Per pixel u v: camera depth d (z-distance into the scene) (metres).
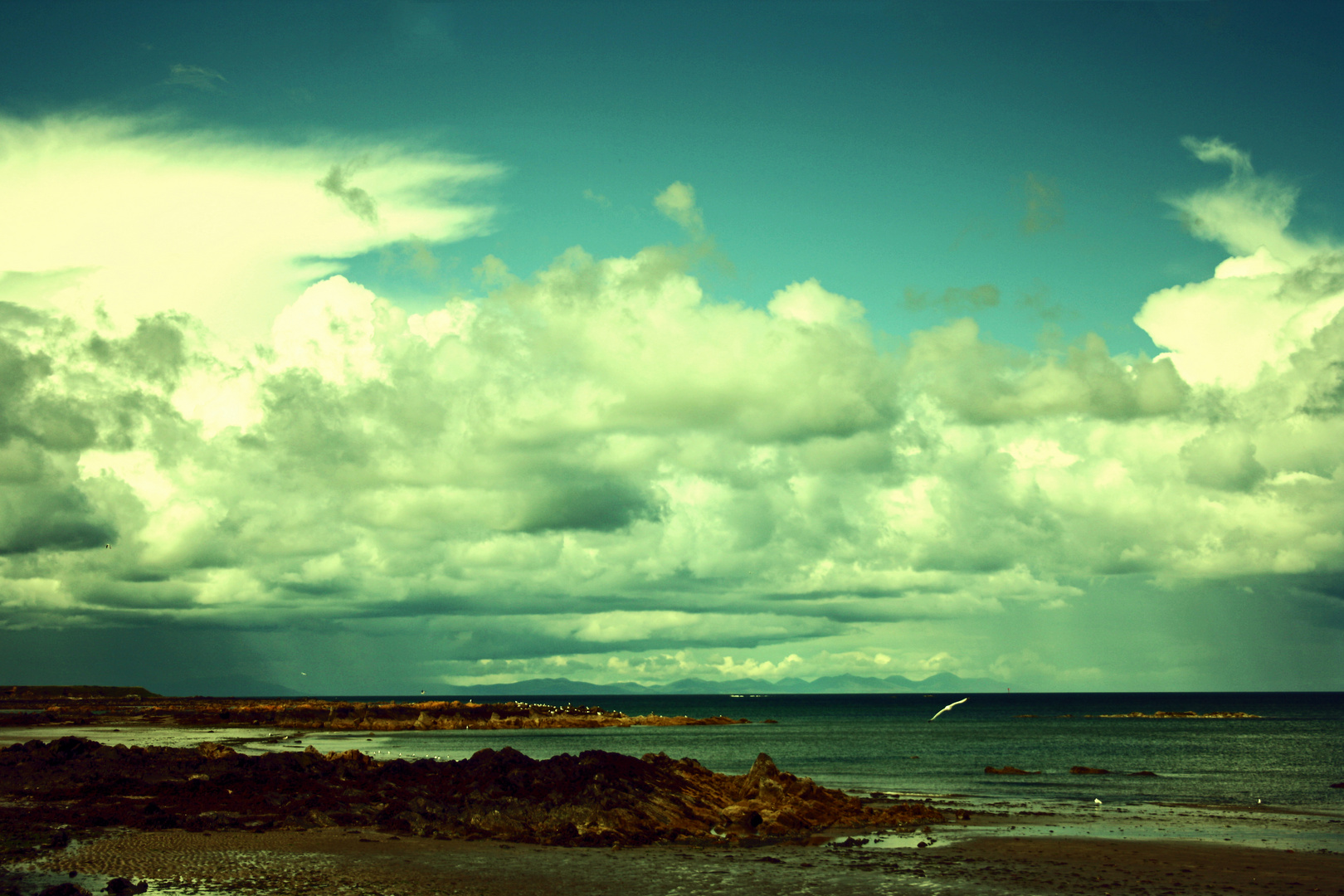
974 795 58.94
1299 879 31.19
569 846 35.94
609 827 38.16
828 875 31.27
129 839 33.59
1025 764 85.19
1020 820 46.12
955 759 91.19
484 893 27.72
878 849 37.06
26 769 47.16
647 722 180.62
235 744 103.62
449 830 37.41
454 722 155.25
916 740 126.50
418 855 32.62
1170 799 57.00
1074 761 89.69
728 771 78.88
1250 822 45.69
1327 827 44.03
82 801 41.25
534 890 28.20
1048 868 33.00
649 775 45.88
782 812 43.19
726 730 161.00
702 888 29.05
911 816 45.84
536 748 106.50
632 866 32.16
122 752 50.94
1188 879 31.11
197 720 146.25
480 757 48.81
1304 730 152.75
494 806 39.94
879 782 67.62
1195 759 91.00
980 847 37.44
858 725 180.75
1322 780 70.12
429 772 49.28
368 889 27.62
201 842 33.44
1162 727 167.25
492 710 175.75
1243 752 100.56
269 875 28.78
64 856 30.52
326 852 32.47
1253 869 33.00
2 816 37.03
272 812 39.75
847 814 45.06
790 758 92.75
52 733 114.38
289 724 146.50
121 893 25.98
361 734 134.62
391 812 39.47
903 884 29.97
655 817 40.28
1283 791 61.59
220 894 26.39
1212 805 53.50
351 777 47.50
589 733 148.12
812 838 39.31
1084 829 43.16
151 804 38.97
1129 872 32.31
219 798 42.28
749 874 31.25
